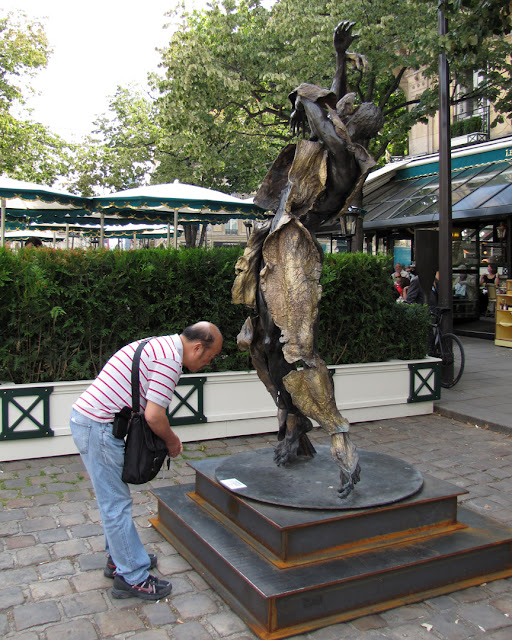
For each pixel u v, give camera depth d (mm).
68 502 4559
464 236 15188
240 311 6500
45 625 2992
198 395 6129
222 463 3975
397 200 16672
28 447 5520
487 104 17609
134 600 3225
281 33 14625
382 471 3828
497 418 6836
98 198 10641
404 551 3287
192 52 14695
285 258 3445
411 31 13203
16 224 17438
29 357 5645
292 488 3506
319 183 3473
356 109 3475
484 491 4832
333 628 2957
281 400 3902
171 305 6215
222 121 17594
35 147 20094
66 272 5723
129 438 3076
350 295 6941
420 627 2980
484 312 14805
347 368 6855
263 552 3229
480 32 6832
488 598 3258
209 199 10930
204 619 3055
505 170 14469
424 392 7359
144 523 4242
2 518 4258
